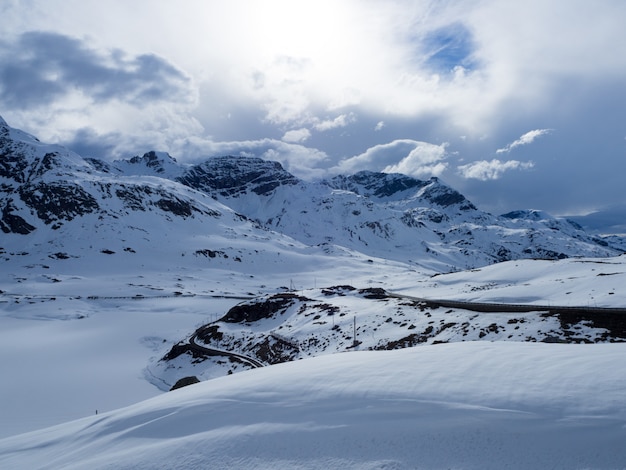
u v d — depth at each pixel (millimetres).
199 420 18000
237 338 84250
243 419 17234
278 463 14156
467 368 18703
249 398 18969
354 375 19578
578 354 18922
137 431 18469
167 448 16109
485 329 53688
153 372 77750
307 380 19844
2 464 19922
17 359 84812
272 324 90188
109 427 20219
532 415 14125
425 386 17312
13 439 24625
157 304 144500
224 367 69812
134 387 69000
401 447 13867
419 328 61625
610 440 12383
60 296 152500
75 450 18891
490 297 75438
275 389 19406
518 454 12648
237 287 193000
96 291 165750
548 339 45781
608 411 13594
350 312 80125
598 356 18188
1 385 68438
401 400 16422
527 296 71562
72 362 84125
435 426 14477
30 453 20656
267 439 15484
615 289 63969
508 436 13383
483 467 12484
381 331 65312
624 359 17297
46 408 57656
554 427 13344
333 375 19984
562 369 17141
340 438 14820
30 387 67625
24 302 140125
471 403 15461
